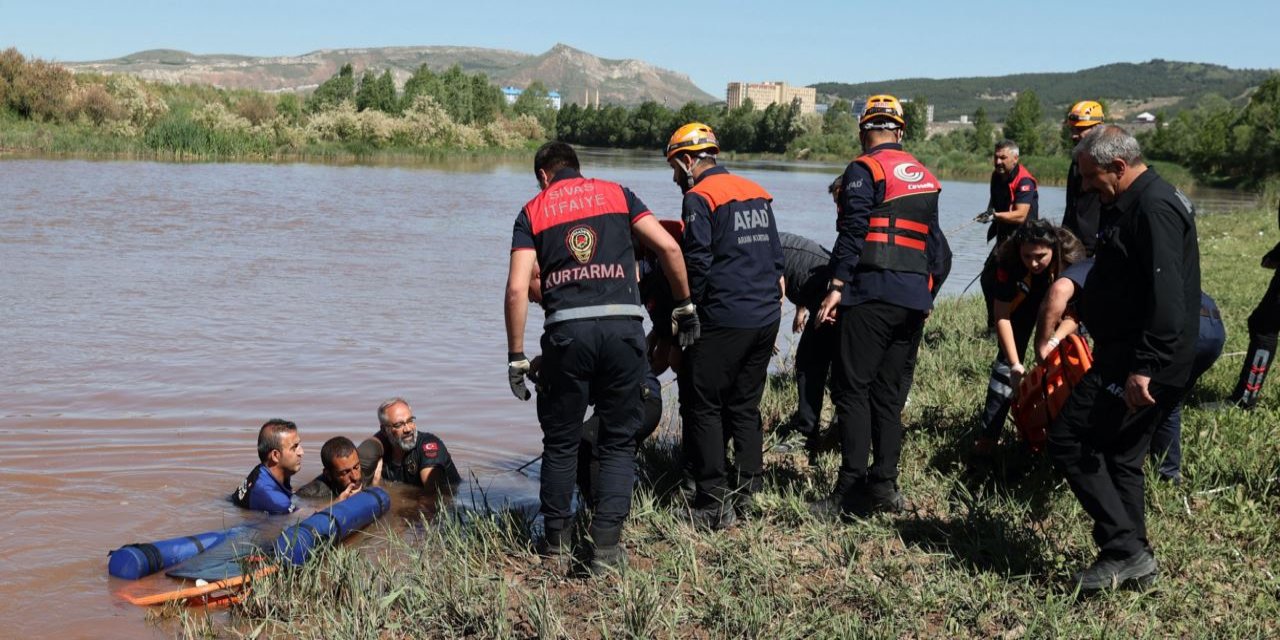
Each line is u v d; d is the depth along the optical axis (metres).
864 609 4.07
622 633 3.91
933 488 5.37
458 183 40.22
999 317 5.31
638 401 4.57
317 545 4.82
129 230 19.36
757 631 3.82
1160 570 4.31
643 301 5.30
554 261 4.48
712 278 4.88
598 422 5.00
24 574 4.64
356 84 93.25
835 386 5.13
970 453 5.75
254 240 18.67
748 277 4.91
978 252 20.62
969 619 3.99
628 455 4.61
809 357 6.15
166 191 29.38
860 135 5.25
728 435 5.52
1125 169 3.96
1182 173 74.81
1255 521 4.71
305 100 89.19
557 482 4.64
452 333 10.73
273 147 59.84
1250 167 69.94
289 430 5.66
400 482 6.17
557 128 137.75
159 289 12.90
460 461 6.62
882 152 5.10
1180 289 3.82
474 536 4.79
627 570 4.26
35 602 4.35
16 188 27.83
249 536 5.10
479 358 9.55
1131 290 3.97
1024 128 103.75
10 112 55.28
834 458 5.98
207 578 4.50
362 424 7.27
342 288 13.53
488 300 12.95
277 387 8.23
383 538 5.19
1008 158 8.92
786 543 4.75
